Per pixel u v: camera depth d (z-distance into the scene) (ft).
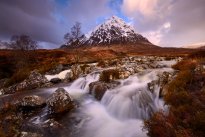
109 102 40.70
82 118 34.94
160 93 35.06
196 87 30.32
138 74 56.95
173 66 62.18
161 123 22.62
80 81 65.36
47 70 102.94
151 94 37.04
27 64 143.84
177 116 23.26
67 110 37.76
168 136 20.94
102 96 43.88
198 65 41.63
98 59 183.32
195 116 21.52
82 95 50.21
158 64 80.12
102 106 41.45
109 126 32.22
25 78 76.48
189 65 44.96
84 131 30.25
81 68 87.25
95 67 92.94
